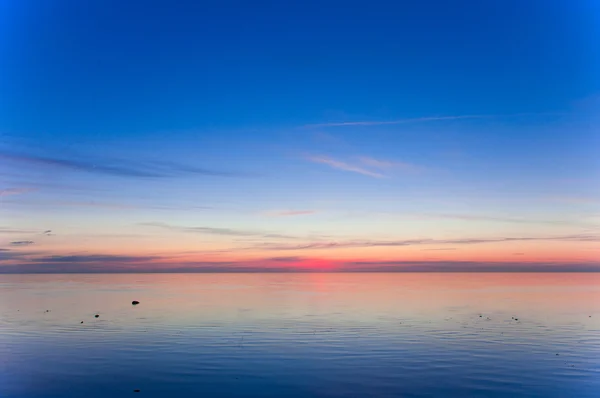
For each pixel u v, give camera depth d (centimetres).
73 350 4253
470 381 3350
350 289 12275
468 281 17138
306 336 4869
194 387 3247
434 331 5150
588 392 3130
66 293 10919
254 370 3619
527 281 16912
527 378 3406
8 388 3228
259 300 8838
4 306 7762
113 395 3098
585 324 5612
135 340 4672
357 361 3866
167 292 11238
